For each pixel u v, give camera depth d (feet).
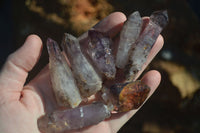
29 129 0.93
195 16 1.44
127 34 1.08
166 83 1.30
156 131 1.32
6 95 0.95
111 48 1.09
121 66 1.08
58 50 1.03
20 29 1.40
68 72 1.02
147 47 1.07
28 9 1.38
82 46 1.11
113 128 1.04
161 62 1.31
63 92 1.00
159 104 1.34
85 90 1.03
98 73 1.06
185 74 1.29
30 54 0.97
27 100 0.97
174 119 1.34
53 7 1.34
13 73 0.97
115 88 1.02
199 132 1.32
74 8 1.32
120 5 1.36
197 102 1.28
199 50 1.37
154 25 1.10
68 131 0.99
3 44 1.45
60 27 1.32
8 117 0.93
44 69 1.05
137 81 1.03
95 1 1.33
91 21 1.31
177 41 1.37
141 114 1.34
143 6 1.39
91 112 0.99
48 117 0.96
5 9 1.49
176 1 1.44
